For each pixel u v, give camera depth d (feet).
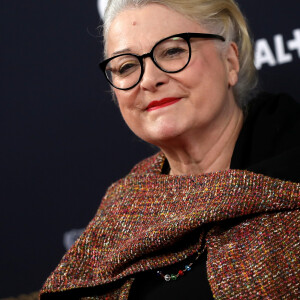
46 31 22.88
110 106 22.62
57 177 23.26
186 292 14.25
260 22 20.68
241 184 14.16
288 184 13.83
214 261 13.62
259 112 16.62
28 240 23.52
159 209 15.76
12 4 23.06
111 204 17.13
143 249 14.82
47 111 23.20
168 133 15.16
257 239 13.55
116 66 15.62
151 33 14.94
